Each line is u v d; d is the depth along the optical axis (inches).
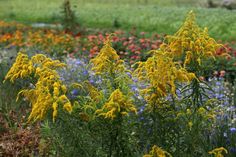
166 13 1027.3
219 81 402.0
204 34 212.7
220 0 1216.8
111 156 208.7
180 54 213.6
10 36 631.8
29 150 279.1
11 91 346.0
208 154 219.8
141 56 524.7
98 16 1058.7
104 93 225.8
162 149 203.5
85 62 491.8
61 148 217.3
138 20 979.3
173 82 199.0
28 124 309.4
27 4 1331.2
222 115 275.7
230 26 823.1
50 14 1148.5
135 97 255.0
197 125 212.1
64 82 350.3
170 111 207.9
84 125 208.5
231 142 232.7
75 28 770.8
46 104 201.5
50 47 575.2
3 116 323.6
